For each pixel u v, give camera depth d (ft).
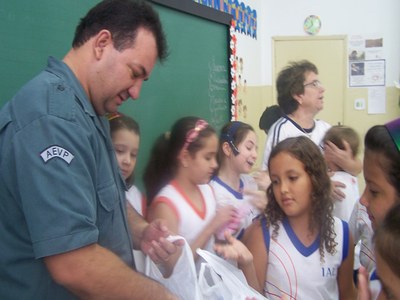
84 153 2.76
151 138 5.82
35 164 2.55
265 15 14.79
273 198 4.52
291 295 4.23
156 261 3.71
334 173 6.33
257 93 14.08
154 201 4.99
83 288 2.62
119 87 3.12
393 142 3.24
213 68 7.89
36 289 2.84
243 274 3.84
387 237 2.61
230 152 5.76
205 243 4.61
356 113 14.71
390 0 13.99
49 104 2.69
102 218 3.08
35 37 3.99
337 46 14.53
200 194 5.10
